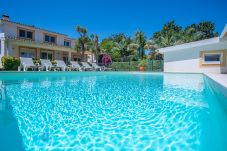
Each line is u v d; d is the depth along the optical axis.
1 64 16.17
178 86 8.56
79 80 11.79
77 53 27.36
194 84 9.34
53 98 5.49
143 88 7.92
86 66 22.89
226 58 14.78
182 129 2.87
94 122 3.26
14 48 19.31
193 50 16.77
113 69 26.06
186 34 39.25
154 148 2.26
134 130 2.86
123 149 2.25
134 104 4.70
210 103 4.80
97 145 2.36
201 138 2.53
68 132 2.79
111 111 4.00
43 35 23.14
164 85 8.99
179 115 3.64
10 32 19.52
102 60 31.53
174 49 18.09
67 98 5.51
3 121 3.28
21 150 2.22
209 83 8.74
